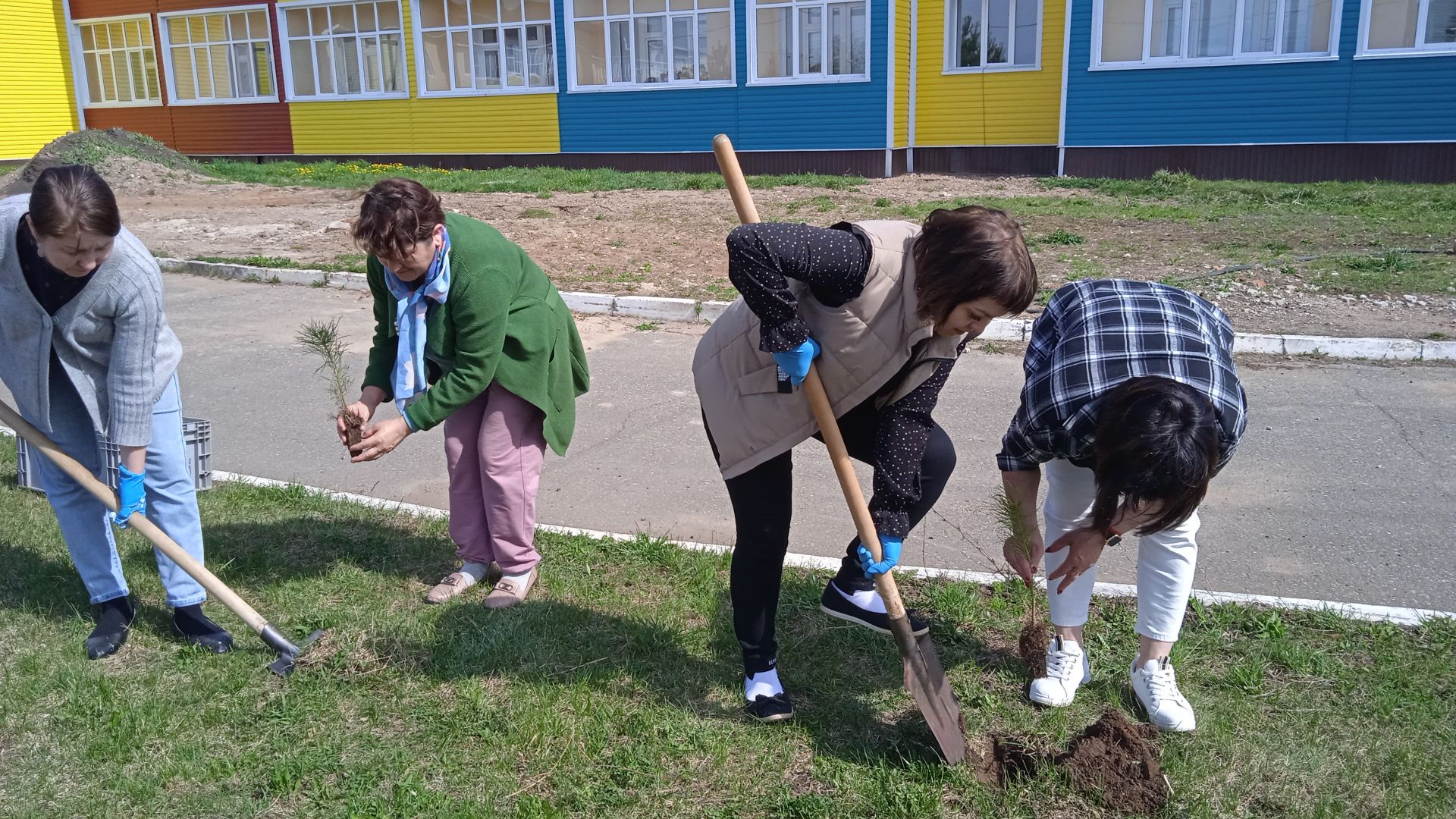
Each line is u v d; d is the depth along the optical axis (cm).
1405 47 1582
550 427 364
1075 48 1775
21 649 338
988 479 516
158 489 334
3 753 285
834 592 343
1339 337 737
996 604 367
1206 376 254
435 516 458
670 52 2083
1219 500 486
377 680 321
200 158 2684
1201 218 1305
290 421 624
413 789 268
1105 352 260
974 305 232
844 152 1945
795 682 320
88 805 264
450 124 2328
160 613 363
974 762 279
